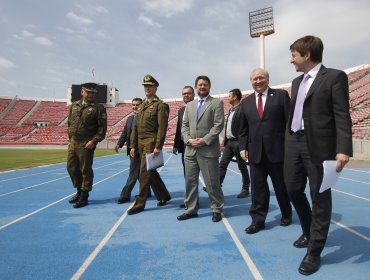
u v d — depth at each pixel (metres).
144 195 4.47
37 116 53.75
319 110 2.46
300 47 2.58
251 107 3.54
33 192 6.16
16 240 3.15
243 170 5.69
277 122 3.40
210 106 3.97
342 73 2.43
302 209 2.87
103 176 9.20
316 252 2.42
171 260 2.60
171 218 4.05
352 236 3.23
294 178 2.76
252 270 2.39
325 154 2.41
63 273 2.35
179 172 10.43
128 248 2.90
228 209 4.61
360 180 7.86
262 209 3.49
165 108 4.51
